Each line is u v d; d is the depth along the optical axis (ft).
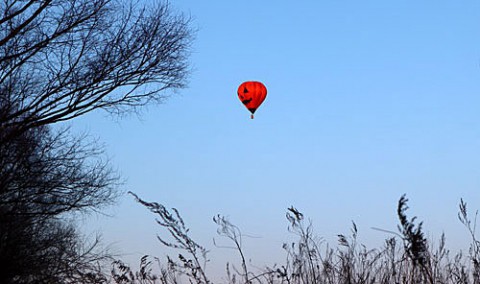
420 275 15.60
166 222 15.94
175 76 60.95
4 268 63.05
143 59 59.72
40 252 64.95
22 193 63.26
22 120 59.26
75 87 58.75
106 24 58.90
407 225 11.23
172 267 16.78
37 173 63.31
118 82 59.77
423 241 11.23
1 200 63.05
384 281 15.90
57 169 65.51
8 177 61.21
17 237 63.67
